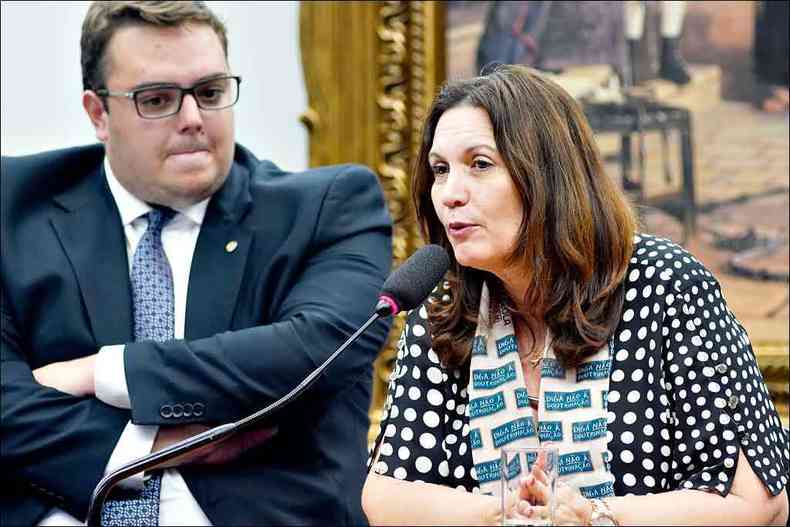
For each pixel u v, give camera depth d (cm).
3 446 844
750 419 647
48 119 1142
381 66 1110
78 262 888
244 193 908
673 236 1075
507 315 702
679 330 666
